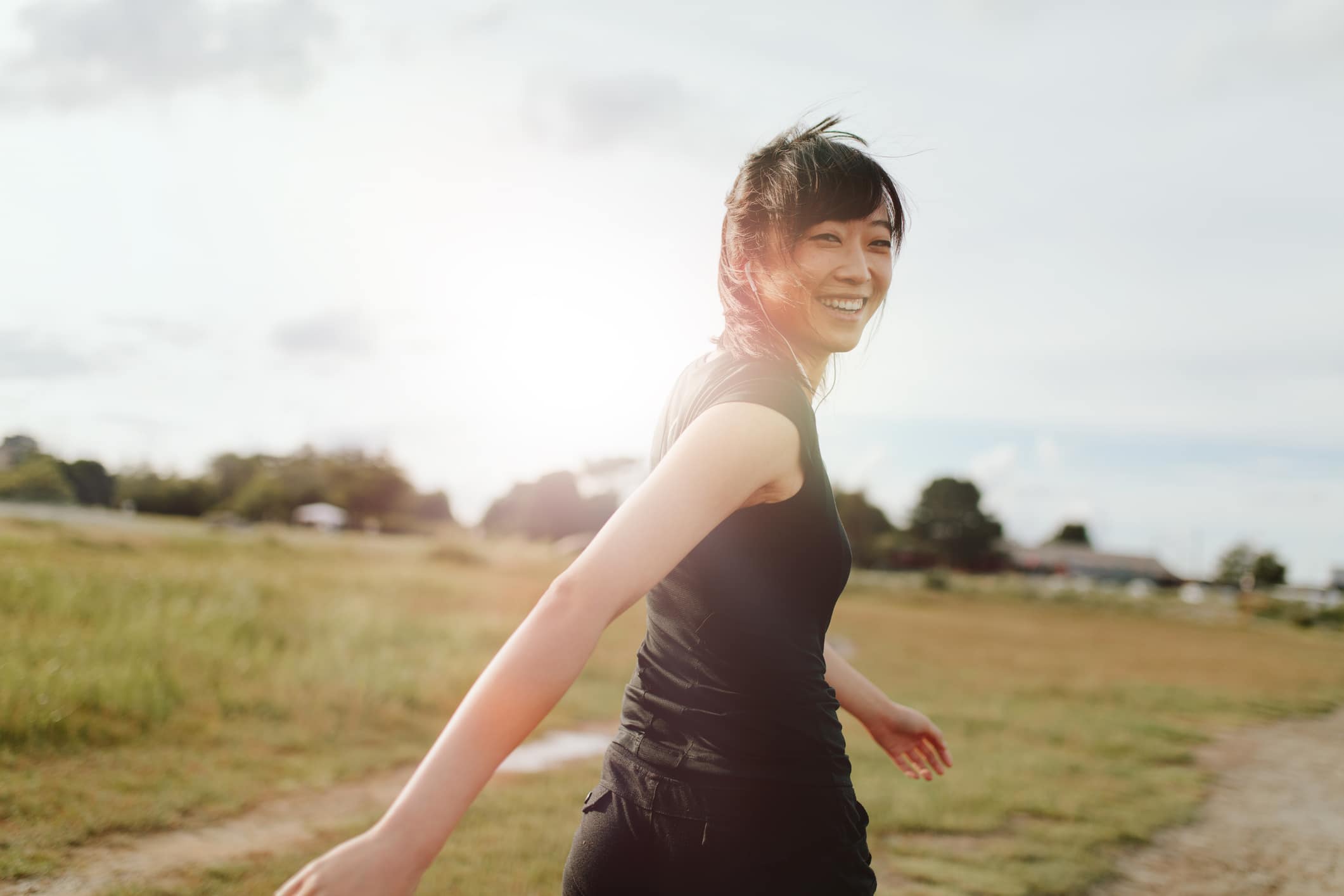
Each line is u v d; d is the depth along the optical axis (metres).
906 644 18.09
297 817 4.56
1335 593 80.00
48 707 5.47
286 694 6.87
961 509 89.12
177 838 4.11
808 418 1.00
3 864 3.59
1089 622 32.09
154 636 7.70
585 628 0.78
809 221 1.14
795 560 1.03
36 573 9.43
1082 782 6.60
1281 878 4.66
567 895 1.06
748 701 1.03
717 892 1.00
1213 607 46.56
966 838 5.04
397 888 0.69
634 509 0.86
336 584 15.09
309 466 73.00
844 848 1.07
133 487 62.34
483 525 69.31
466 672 8.40
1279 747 8.93
